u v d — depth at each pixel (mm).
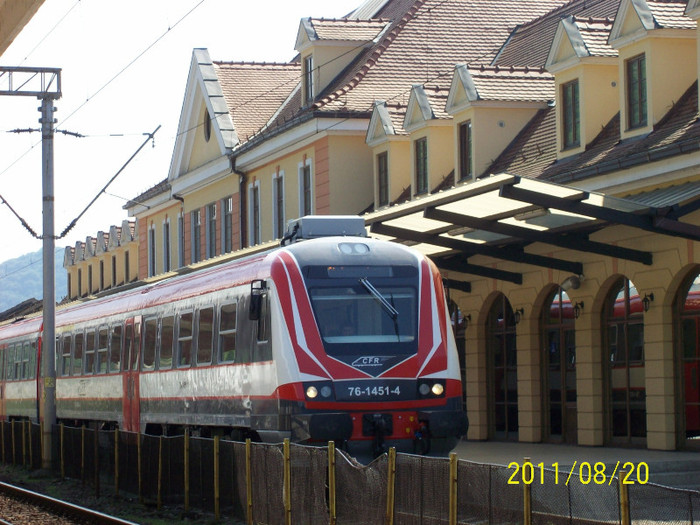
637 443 20688
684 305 19500
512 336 24609
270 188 35469
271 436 16109
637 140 21031
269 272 16703
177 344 20250
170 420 20438
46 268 25391
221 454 15680
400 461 12008
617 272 20766
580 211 16797
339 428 15617
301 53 35844
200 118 40469
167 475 17484
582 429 21781
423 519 11664
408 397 16078
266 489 14273
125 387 22984
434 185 28078
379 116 30406
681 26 20969
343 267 16734
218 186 39312
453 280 25406
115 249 57250
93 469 21031
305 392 15719
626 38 21453
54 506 18312
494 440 25172
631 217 17000
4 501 19641
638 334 20719
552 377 23281
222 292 18375
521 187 16469
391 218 19484
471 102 26516
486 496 10953
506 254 21156
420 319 16672
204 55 40094
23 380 31891
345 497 12789
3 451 28719
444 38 35125
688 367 19391
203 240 40844
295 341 16031
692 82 21109
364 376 15938
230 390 17734
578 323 21891
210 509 15906
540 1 37562
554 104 27016
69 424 28125
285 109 38406
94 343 25391
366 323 16422
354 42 35031
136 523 15172
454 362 16672
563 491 10203
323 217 19016
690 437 19391
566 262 21547
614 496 9750
